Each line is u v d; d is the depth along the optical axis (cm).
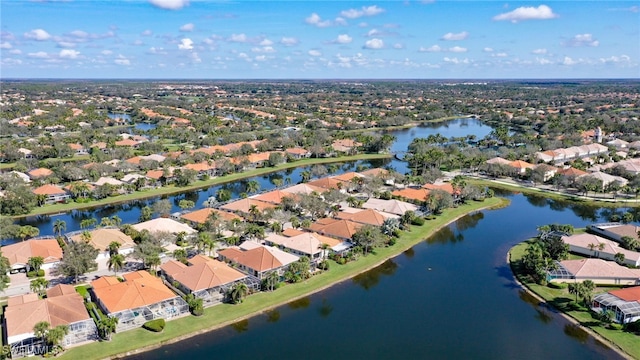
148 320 10875
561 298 12256
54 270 13375
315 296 12519
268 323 11125
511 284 13300
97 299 11581
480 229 17962
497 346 10306
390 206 19000
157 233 14725
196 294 11819
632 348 10019
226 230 16538
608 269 13050
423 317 11500
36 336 9688
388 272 14100
